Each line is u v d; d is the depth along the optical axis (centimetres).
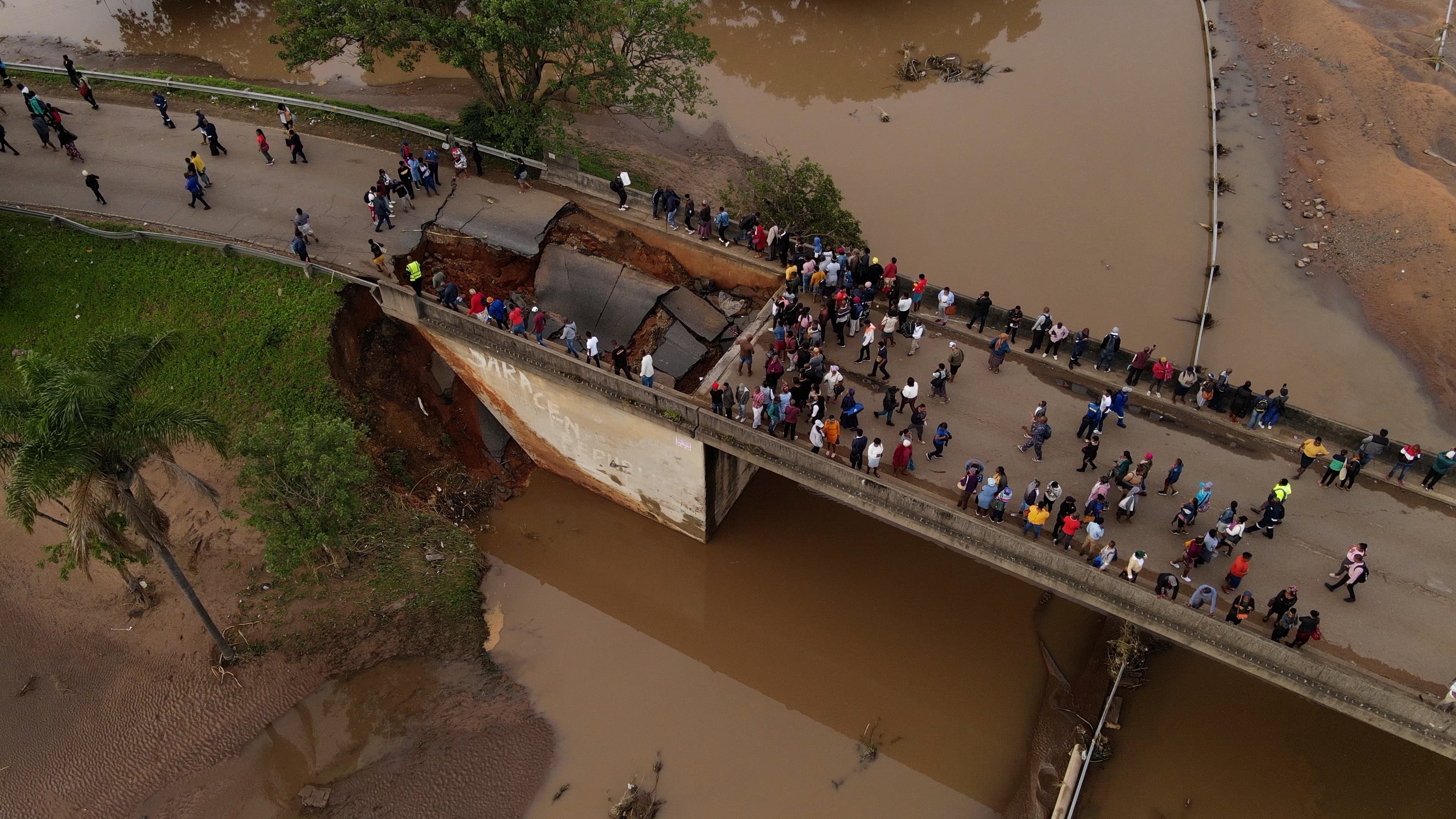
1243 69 5619
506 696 2892
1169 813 2580
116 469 2211
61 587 2917
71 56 5547
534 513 3459
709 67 5669
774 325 3122
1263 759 2672
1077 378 2903
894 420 2775
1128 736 2728
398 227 3544
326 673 2830
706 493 3039
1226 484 2584
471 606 3086
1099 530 2292
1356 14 5859
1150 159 4897
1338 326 3997
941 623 3100
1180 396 2791
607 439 3109
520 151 3850
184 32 5800
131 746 2627
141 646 2806
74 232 3534
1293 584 2334
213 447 2892
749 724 2875
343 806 2567
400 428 3388
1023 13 6169
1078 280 4172
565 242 3597
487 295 3503
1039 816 2589
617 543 3372
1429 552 2397
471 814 2586
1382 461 2594
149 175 3794
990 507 2427
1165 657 2900
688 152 4844
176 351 3186
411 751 2702
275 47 5631
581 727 2842
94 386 2055
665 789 2688
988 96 5372
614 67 3672
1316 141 4988
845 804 2680
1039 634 3045
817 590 3212
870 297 3042
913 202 4581
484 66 4078
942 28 6009
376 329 3491
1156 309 4050
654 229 3544
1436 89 5153
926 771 2756
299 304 3331
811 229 3872
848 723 2886
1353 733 2717
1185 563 2327
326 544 2741
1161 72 5581
